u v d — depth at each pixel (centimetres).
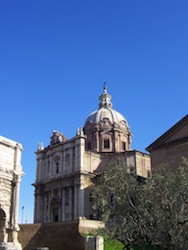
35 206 8438
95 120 9531
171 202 3672
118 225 3900
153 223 3728
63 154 8294
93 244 4847
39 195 8462
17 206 4894
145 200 3850
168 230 3575
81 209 7481
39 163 8744
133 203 3981
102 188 4156
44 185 8500
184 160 4438
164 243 3594
